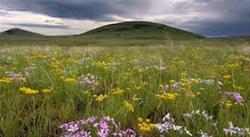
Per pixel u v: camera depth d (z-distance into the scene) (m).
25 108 5.41
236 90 6.60
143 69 8.71
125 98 5.84
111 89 6.18
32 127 4.52
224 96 5.82
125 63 10.10
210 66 10.25
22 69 8.12
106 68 8.09
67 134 4.25
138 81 7.04
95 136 4.23
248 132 4.18
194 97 5.73
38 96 5.79
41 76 7.00
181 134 4.36
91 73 7.79
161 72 8.21
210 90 6.37
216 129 4.38
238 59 12.26
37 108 5.43
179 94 5.82
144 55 14.35
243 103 5.59
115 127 4.49
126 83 6.81
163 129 4.24
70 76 7.32
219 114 4.97
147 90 6.34
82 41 104.00
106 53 15.63
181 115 5.15
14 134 4.51
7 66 9.11
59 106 5.54
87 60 10.42
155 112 5.44
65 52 15.79
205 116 4.70
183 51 16.22
